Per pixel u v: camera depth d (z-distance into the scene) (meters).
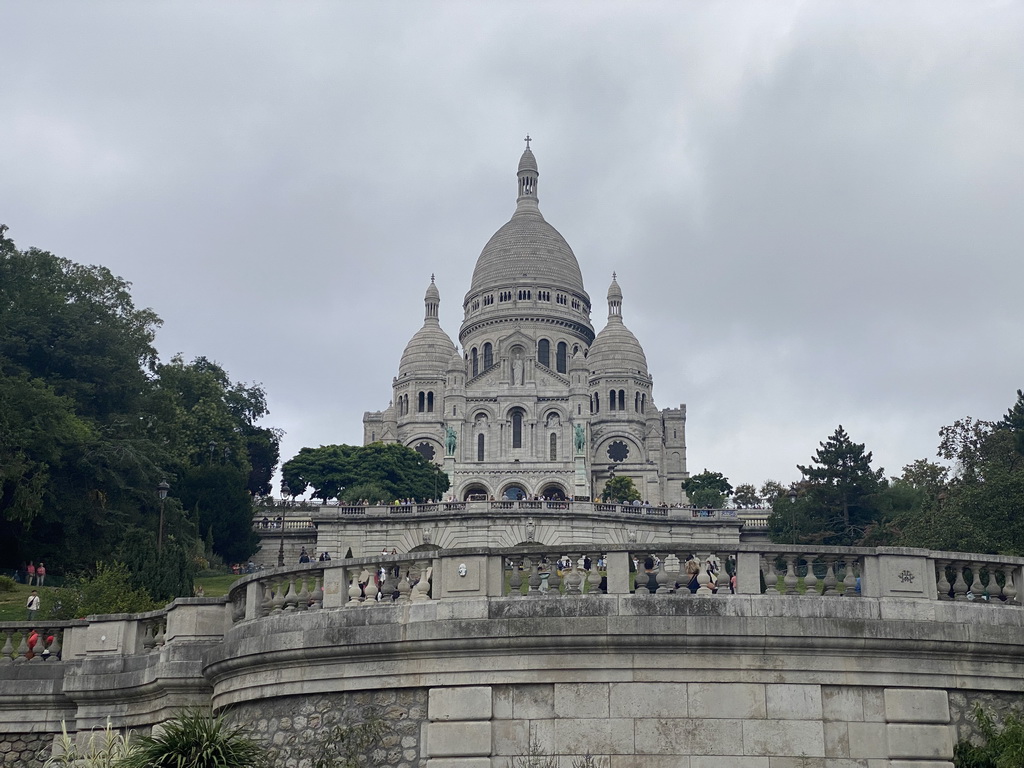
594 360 194.38
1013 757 17.70
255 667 20.27
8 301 81.94
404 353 198.12
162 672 22.33
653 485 180.12
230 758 18.48
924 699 18.67
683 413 195.75
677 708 18.44
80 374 82.12
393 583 20.45
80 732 23.28
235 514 87.94
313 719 19.52
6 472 65.56
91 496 70.94
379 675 19.17
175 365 104.88
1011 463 73.25
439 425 187.50
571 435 177.62
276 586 21.39
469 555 19.38
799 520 88.06
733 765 18.25
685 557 19.73
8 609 51.56
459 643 18.81
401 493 135.50
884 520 80.94
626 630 18.53
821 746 18.33
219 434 99.75
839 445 89.25
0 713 23.80
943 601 19.25
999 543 55.66
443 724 18.67
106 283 93.06
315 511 107.38
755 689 18.52
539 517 88.06
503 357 198.88
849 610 18.86
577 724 18.47
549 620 18.70
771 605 18.77
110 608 41.28
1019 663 19.25
